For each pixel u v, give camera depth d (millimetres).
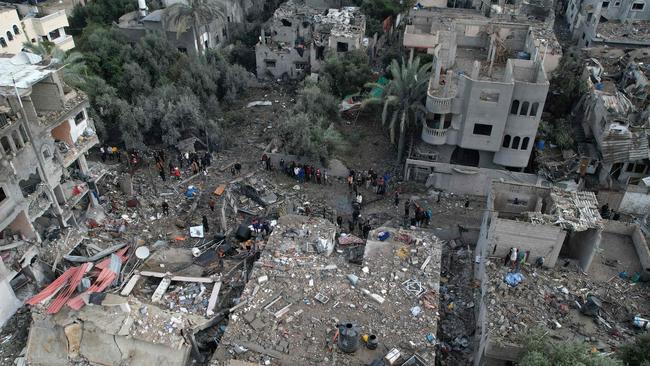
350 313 20891
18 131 22750
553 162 34438
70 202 27188
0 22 44562
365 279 22438
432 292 21781
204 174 34812
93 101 37219
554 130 36750
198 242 28578
